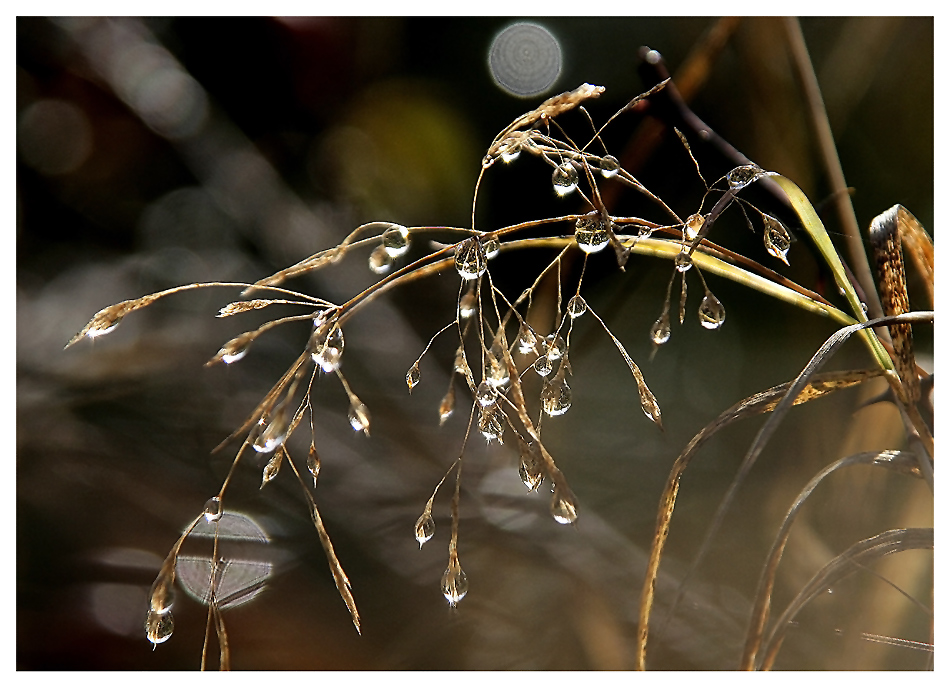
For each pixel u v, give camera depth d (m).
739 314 0.47
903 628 0.37
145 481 0.43
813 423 0.40
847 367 0.43
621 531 0.40
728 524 0.40
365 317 0.52
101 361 0.51
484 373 0.33
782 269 0.41
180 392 0.49
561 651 0.38
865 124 0.47
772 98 0.41
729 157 0.38
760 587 0.33
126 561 0.40
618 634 0.38
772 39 0.41
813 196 0.40
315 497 0.42
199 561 0.40
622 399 0.47
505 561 0.40
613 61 0.53
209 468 0.44
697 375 0.47
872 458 0.34
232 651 0.39
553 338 0.34
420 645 0.39
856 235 0.37
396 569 0.40
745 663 0.33
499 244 0.34
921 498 0.37
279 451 0.33
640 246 0.34
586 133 0.46
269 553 0.40
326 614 0.39
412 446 0.45
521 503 0.41
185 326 0.54
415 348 0.51
